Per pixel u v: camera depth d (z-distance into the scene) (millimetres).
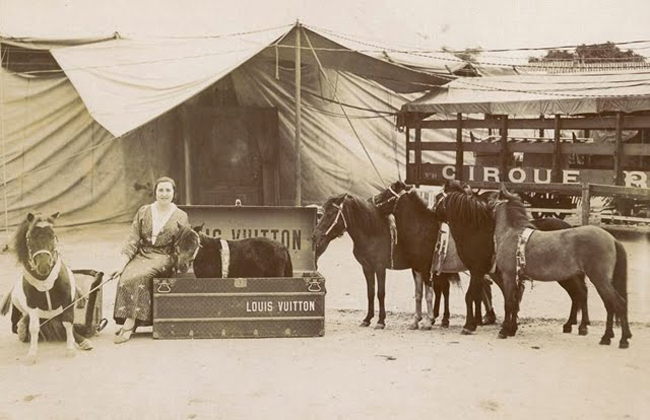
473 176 20391
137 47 20797
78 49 20562
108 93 19156
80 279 9008
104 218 21797
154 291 8773
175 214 9023
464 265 9734
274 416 6246
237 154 22812
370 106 24875
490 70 24500
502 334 9148
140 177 22359
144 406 6457
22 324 8531
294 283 8992
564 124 19031
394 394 6840
